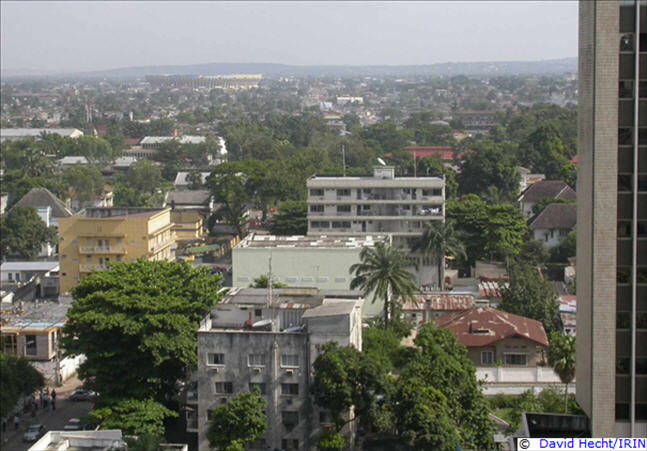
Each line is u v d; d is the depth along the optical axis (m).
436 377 80.00
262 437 80.81
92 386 87.50
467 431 78.94
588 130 56.50
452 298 123.56
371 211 146.88
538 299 115.81
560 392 91.50
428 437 71.81
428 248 137.50
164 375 86.44
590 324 56.84
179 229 195.12
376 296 108.44
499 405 92.81
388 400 77.31
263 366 80.38
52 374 107.69
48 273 152.25
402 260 111.31
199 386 81.50
